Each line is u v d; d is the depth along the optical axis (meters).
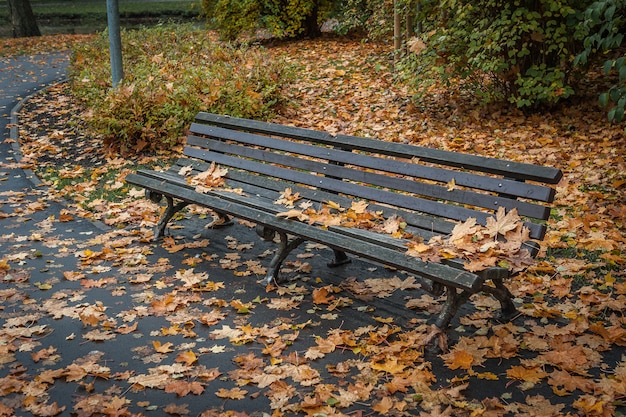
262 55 10.28
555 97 7.88
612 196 5.77
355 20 14.06
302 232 4.22
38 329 3.94
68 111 10.11
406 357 3.50
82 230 5.71
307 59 12.73
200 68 9.74
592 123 7.81
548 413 2.98
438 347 3.58
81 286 4.59
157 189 5.39
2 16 27.11
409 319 4.02
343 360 3.57
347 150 4.71
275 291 4.46
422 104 9.12
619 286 4.20
